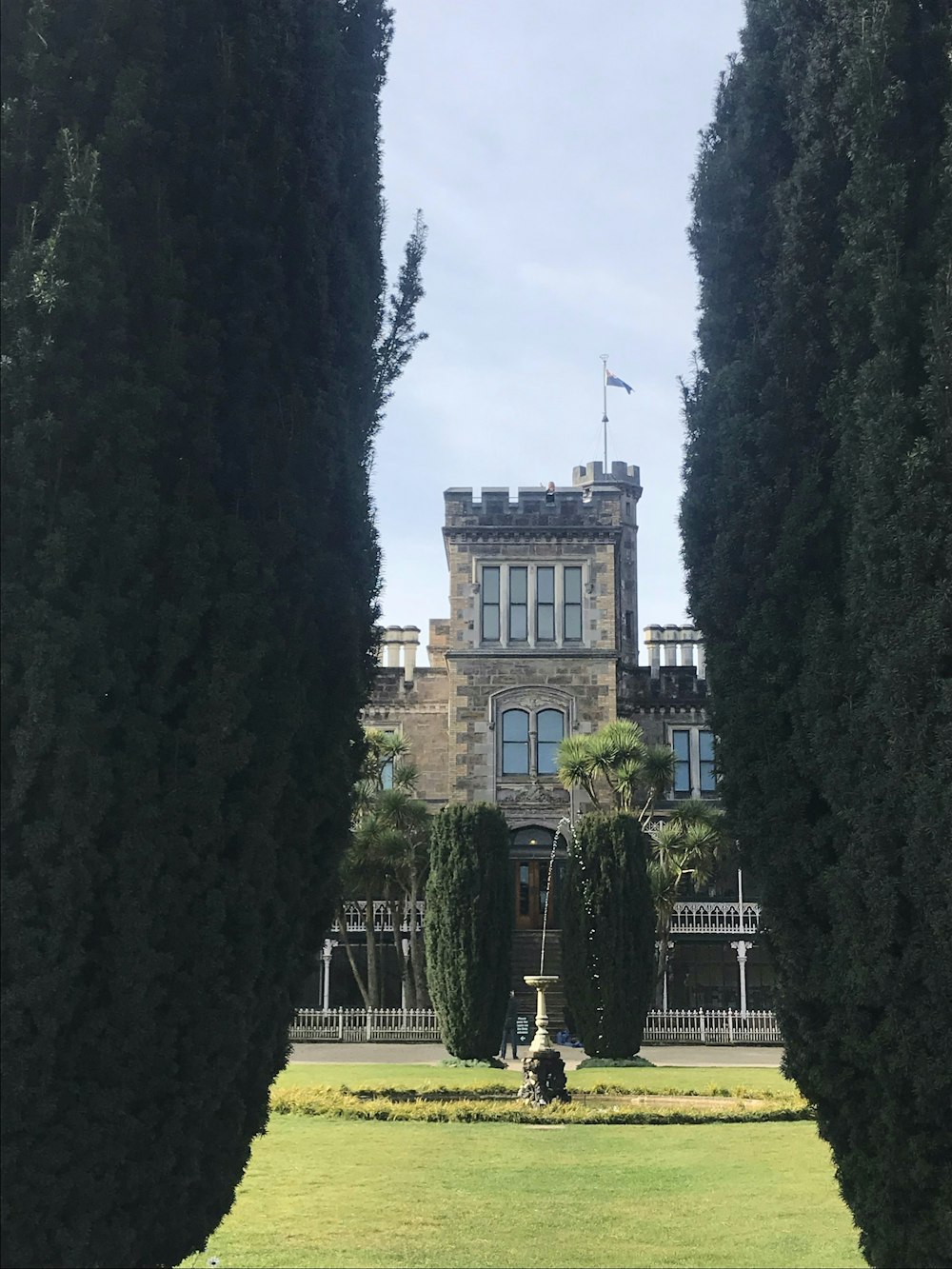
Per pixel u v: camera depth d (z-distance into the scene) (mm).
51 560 6934
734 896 46781
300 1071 28359
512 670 47125
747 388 9492
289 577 8586
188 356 8039
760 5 10609
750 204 10164
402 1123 19516
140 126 7969
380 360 10797
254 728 8031
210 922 7426
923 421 8219
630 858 33562
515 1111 20062
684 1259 10500
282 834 8398
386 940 47375
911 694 7703
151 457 7844
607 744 40812
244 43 8953
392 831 41281
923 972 7457
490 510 47906
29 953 6562
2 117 7598
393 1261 10367
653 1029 41250
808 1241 11156
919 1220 7641
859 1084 8031
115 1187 6945
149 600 7602
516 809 46156
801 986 8352
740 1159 15891
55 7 7984
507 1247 10930
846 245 9227
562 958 33938
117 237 7945
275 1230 11578
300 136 9492
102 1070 6988
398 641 50281
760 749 8789
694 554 9719
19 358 7117
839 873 7934
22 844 6699
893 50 9148
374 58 10938
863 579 8211
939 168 8812
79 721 6855
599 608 47438
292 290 9180
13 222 7578
